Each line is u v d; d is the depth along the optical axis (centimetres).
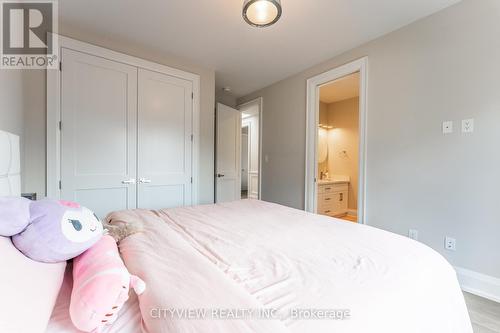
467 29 180
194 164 310
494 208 170
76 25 223
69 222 68
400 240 117
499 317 150
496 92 168
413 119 210
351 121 457
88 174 237
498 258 168
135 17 210
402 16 203
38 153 210
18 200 66
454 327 79
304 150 322
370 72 243
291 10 196
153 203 279
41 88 211
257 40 246
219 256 97
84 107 233
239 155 410
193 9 198
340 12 199
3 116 162
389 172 226
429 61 200
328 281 78
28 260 60
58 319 61
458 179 186
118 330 58
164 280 70
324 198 411
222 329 53
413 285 78
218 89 400
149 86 273
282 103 355
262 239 118
